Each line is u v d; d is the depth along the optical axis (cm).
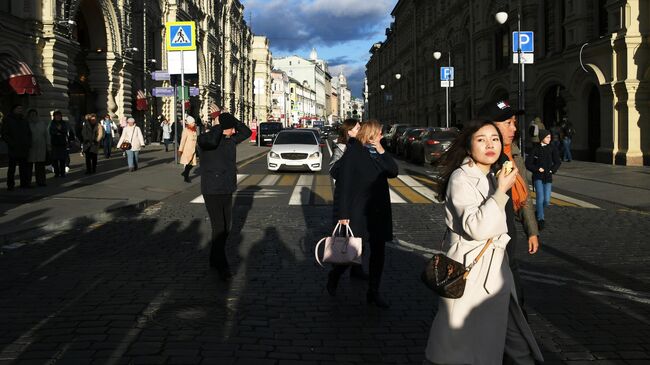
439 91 4847
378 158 565
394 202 1336
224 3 6794
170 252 802
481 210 297
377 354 445
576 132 2364
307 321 521
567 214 1152
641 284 642
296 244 862
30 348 448
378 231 561
